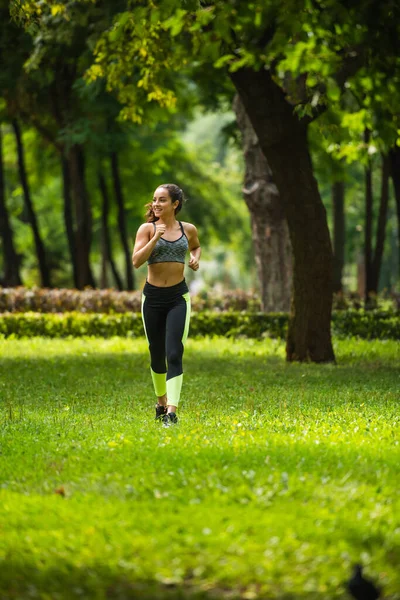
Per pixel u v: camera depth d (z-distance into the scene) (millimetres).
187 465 8047
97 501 7094
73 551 5941
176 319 10969
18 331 28578
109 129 33781
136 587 5332
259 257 29969
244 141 29719
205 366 19266
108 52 19844
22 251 63594
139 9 14680
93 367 19406
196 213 56031
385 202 33562
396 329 26438
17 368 19078
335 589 5246
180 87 31250
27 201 39750
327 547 5852
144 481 7609
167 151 46562
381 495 6988
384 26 13750
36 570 5645
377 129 17547
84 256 37906
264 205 29469
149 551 5836
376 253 33906
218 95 34969
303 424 10609
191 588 5355
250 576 5422
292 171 18859
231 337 26625
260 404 12656
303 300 19812
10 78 30625
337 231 37156
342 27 14078
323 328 19938
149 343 11344
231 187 63000
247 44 16016
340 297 33562
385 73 15484
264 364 19688
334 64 14930
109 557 5801
